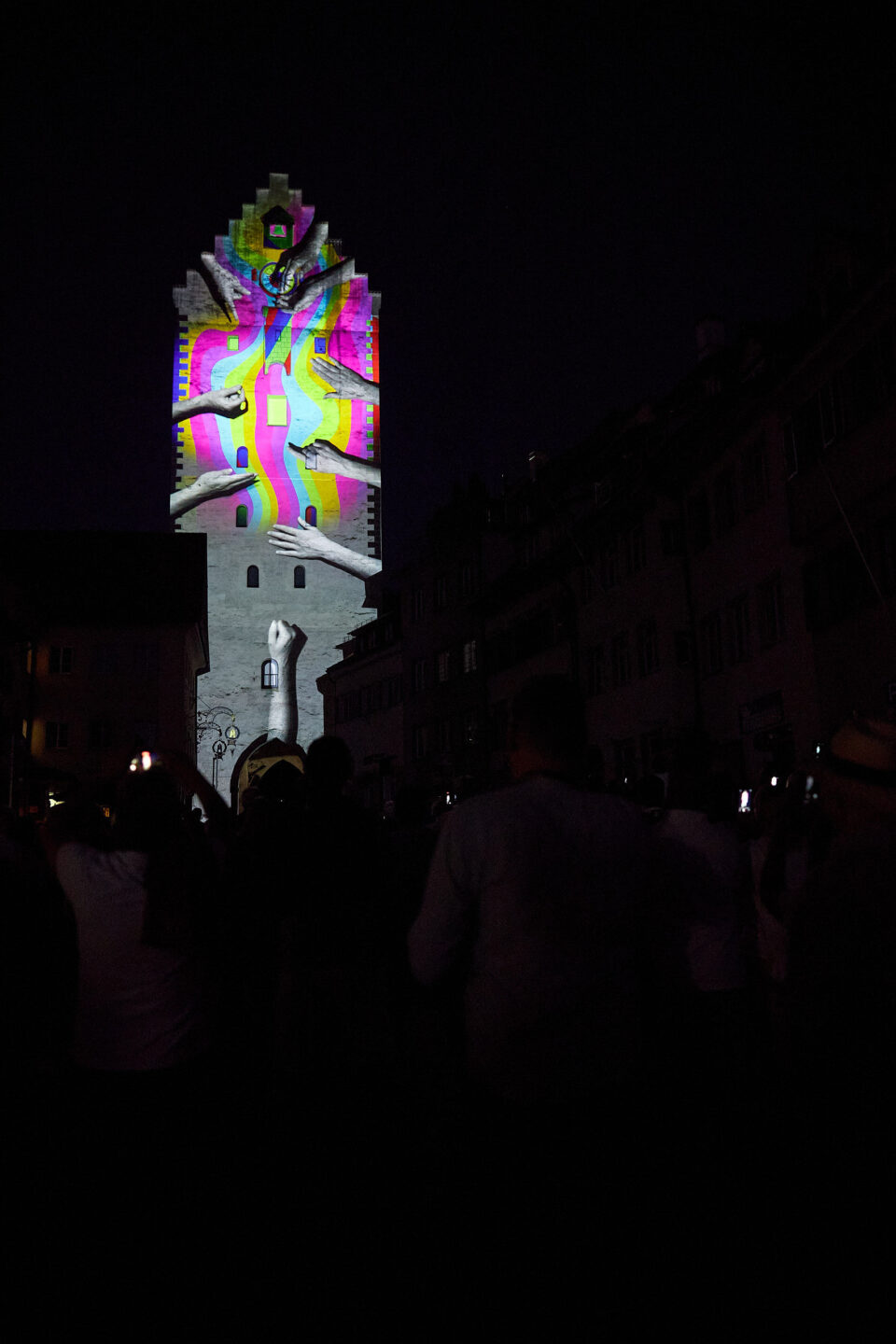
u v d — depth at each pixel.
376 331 79.56
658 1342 2.89
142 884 4.39
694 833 5.07
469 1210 3.03
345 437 78.00
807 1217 2.62
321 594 76.00
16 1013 7.33
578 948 3.07
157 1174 4.28
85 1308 3.78
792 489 22.84
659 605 29.59
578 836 3.14
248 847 6.18
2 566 53.19
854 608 20.77
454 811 3.27
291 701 74.31
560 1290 2.92
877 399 19.56
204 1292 3.93
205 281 78.19
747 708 25.69
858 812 2.69
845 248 22.20
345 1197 5.07
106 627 52.69
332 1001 6.21
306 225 79.62
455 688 47.28
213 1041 4.54
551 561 36.44
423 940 3.20
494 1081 3.05
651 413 34.47
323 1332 3.55
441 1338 3.08
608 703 33.28
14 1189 5.09
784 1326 2.79
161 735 52.06
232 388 77.25
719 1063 4.84
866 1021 2.57
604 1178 2.98
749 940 5.33
